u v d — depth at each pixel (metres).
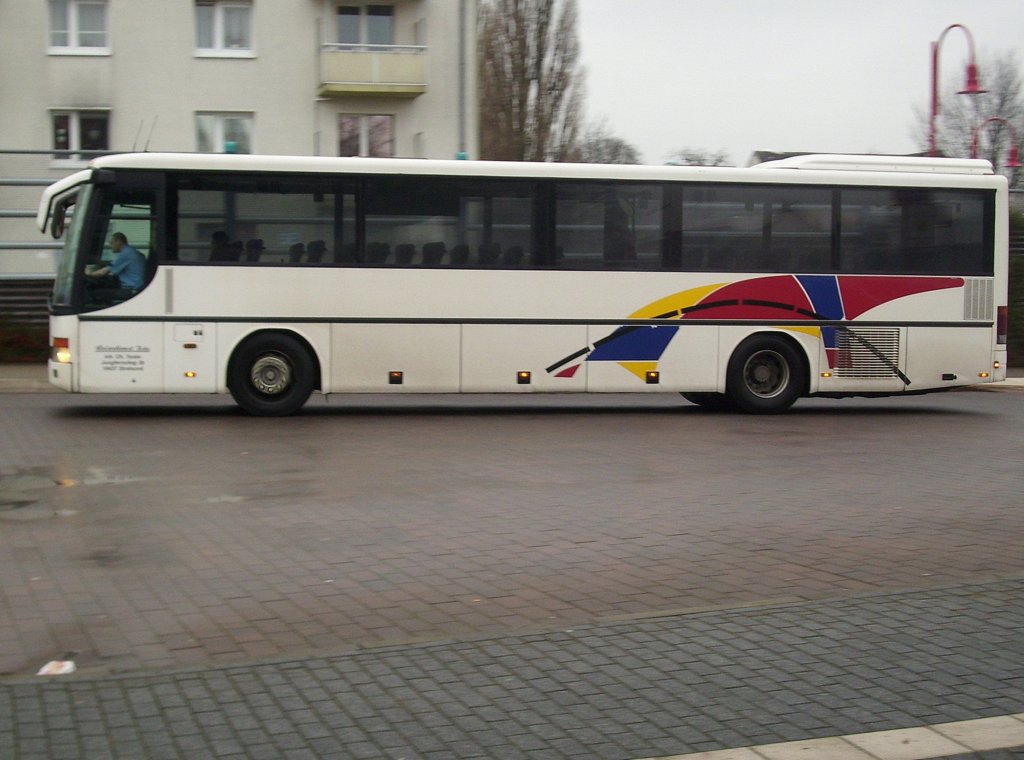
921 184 18.00
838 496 10.83
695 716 5.09
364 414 17.36
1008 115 50.00
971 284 18.19
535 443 14.26
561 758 4.65
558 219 16.92
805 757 4.68
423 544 8.63
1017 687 5.49
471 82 37.25
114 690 5.33
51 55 34.16
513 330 16.84
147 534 8.87
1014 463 13.04
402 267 16.52
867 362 17.91
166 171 15.88
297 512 9.78
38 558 8.07
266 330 16.28
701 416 17.67
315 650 5.98
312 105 35.88
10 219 27.23
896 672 5.68
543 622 6.66
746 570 7.94
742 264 17.47
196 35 35.03
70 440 13.89
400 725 4.95
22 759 4.55
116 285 15.82
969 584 7.44
